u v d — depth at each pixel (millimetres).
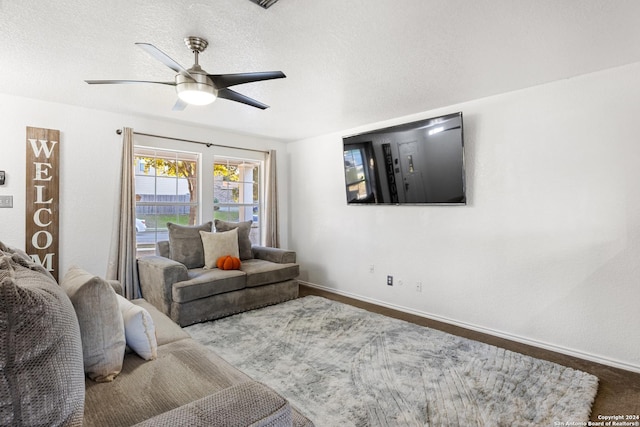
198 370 1445
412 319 3514
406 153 3604
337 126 4223
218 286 3383
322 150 4719
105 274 3576
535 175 2834
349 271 4398
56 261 3285
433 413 1850
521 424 1757
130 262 3564
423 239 3619
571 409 1882
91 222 3492
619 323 2453
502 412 1857
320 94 3033
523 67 2459
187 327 3162
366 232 4184
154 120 3912
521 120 2906
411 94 3033
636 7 1706
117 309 1437
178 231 3850
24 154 3131
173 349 1693
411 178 3596
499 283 3055
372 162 3936
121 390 1279
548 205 2770
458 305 3340
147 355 1549
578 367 2441
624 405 1958
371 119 3891
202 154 4348
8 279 865
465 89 2912
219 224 4297
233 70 2496
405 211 3771
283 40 2059
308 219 4969
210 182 4438
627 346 2418
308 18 1817
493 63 2391
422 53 2234
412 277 3719
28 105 3150
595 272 2551
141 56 2273
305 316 3502
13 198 3084
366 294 4195
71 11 1748
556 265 2734
